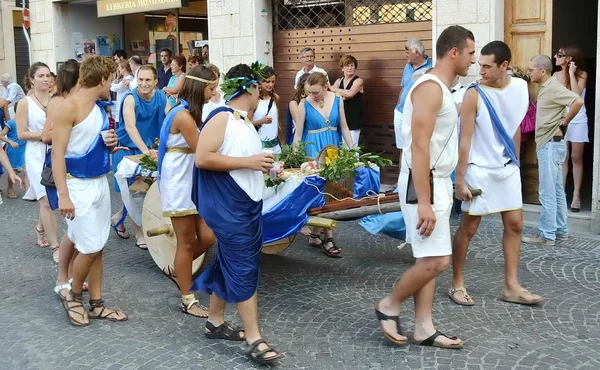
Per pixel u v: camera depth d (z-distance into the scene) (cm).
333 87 917
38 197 658
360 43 945
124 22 1414
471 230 506
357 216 521
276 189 528
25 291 571
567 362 413
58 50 1377
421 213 398
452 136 412
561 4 1090
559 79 793
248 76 423
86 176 471
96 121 473
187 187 478
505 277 516
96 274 495
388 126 929
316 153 684
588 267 599
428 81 398
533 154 784
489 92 486
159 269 622
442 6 816
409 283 424
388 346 442
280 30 1031
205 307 525
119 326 488
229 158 402
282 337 462
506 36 803
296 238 716
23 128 666
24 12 1398
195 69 477
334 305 520
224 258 420
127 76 1175
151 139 685
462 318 486
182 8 1256
